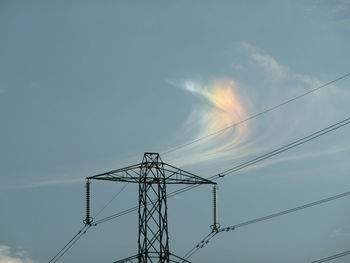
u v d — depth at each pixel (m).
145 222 66.88
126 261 66.88
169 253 66.31
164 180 67.12
